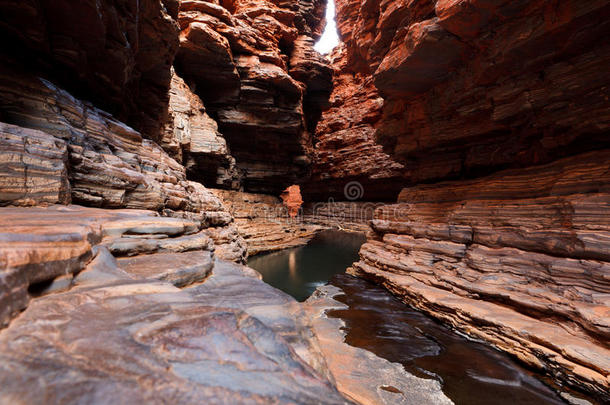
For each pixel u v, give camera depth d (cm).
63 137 550
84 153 562
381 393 501
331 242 2792
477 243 955
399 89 1213
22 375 119
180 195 882
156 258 387
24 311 174
